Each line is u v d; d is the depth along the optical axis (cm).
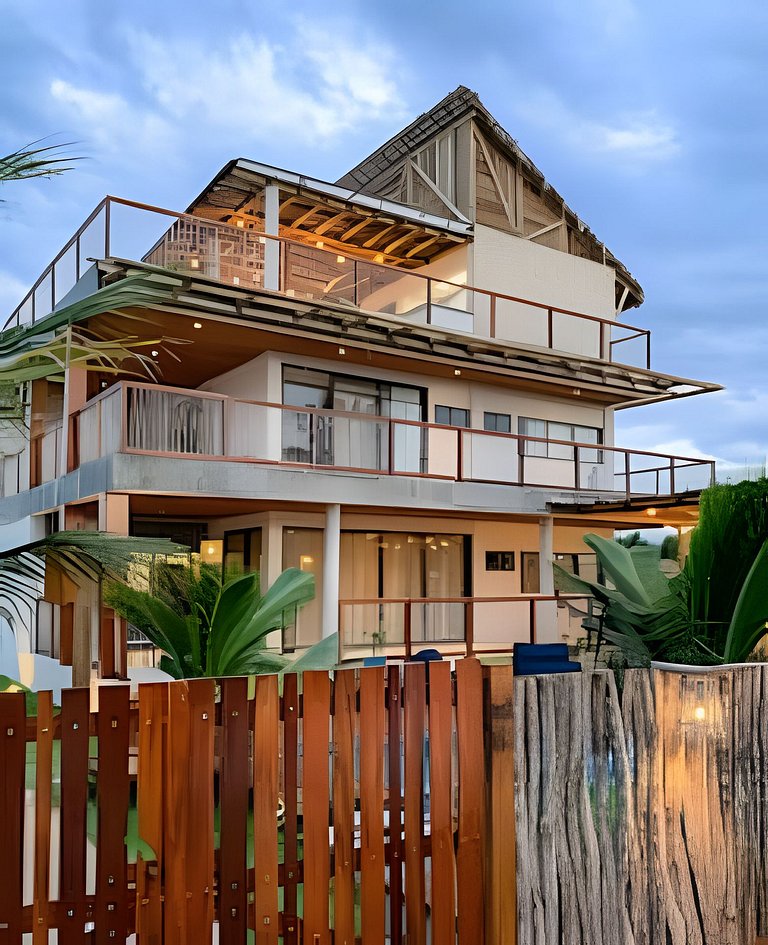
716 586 503
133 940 365
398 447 1439
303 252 1412
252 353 1370
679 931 362
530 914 338
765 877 387
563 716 354
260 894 304
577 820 351
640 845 361
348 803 322
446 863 335
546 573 1495
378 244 1773
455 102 1850
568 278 1947
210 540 1505
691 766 374
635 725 367
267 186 1423
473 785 338
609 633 679
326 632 1174
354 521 1407
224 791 301
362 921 321
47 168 323
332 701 328
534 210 1930
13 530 1466
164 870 290
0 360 356
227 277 1264
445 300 1684
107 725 282
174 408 1036
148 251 1110
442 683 340
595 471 1716
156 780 291
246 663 662
